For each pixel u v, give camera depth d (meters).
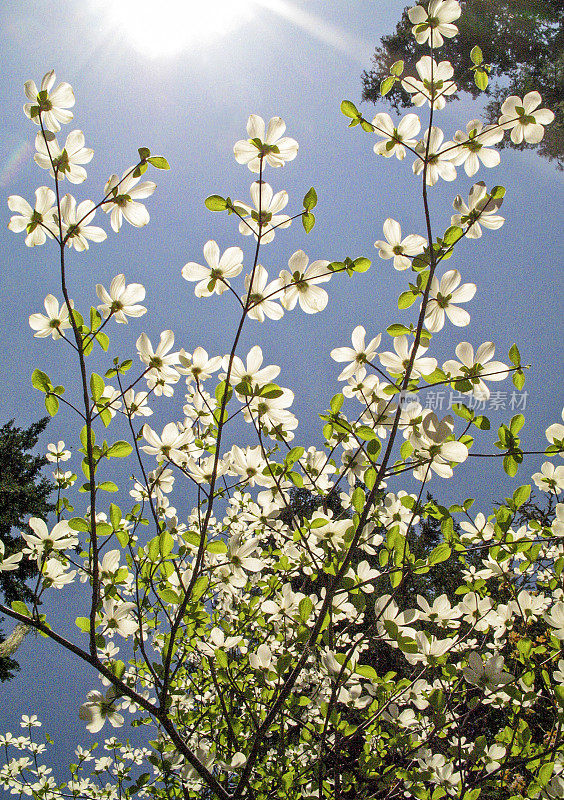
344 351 1.36
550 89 3.66
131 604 1.31
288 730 1.79
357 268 1.22
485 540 1.51
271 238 1.21
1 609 1.18
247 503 1.66
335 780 1.45
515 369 1.23
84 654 1.20
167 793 1.80
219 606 1.91
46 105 1.19
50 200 1.23
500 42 3.80
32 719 2.37
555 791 1.29
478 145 1.32
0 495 5.11
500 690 1.35
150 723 1.75
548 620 1.30
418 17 1.26
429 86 1.26
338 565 1.30
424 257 1.23
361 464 1.43
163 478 1.50
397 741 1.46
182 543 1.51
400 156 1.33
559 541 1.43
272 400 1.29
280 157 1.20
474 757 1.46
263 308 1.25
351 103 1.28
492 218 1.26
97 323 1.23
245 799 1.32
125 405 1.30
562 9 3.55
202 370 1.31
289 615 1.51
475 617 1.49
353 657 1.33
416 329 1.23
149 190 1.21
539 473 1.46
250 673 1.67
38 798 1.96
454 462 1.26
